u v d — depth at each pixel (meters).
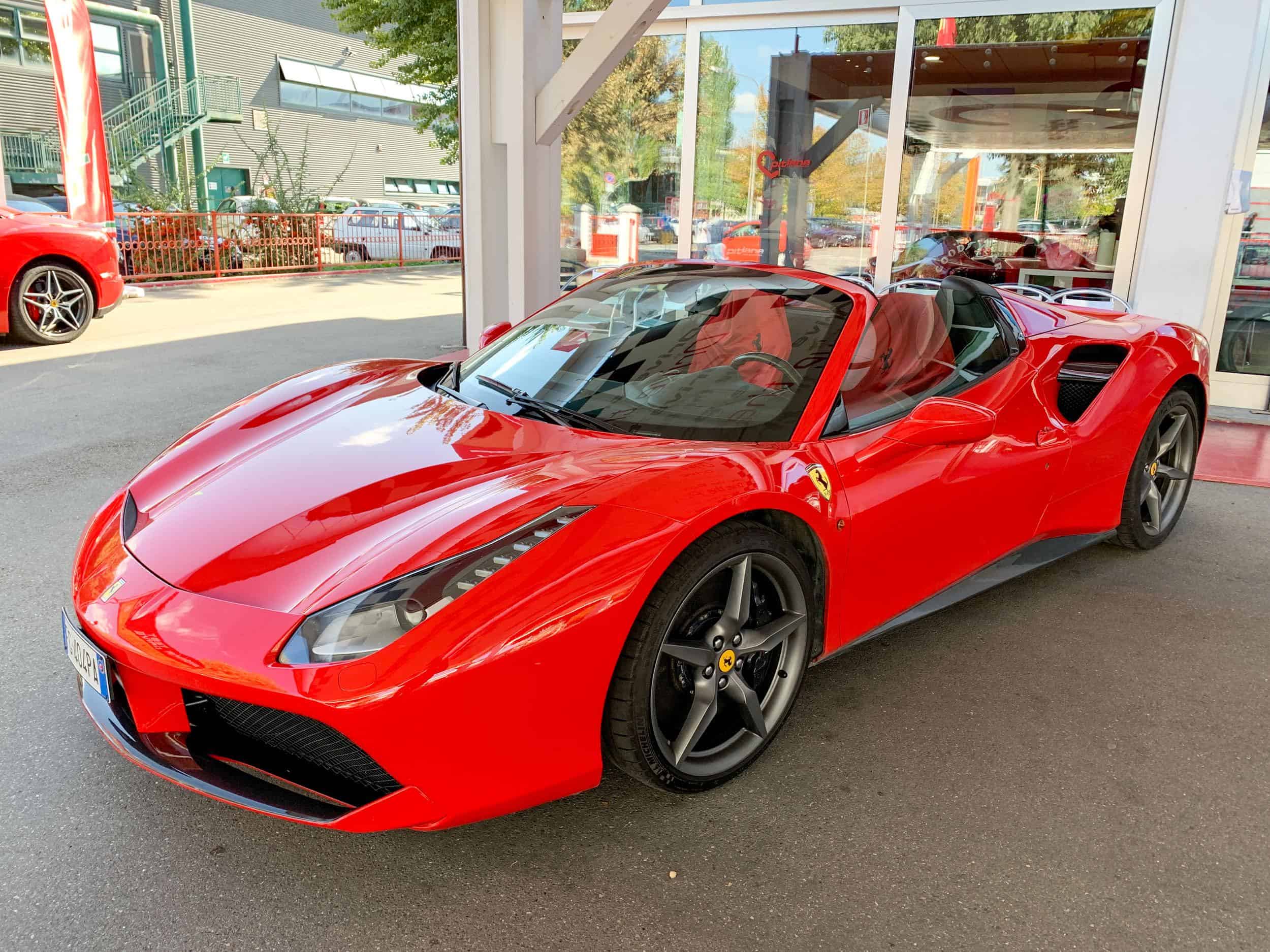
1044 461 3.04
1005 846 2.02
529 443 2.31
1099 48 6.21
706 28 7.23
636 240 7.96
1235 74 5.46
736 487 2.06
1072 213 6.79
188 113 23.80
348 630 1.68
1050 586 3.48
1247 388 6.37
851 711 2.57
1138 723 2.54
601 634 1.82
